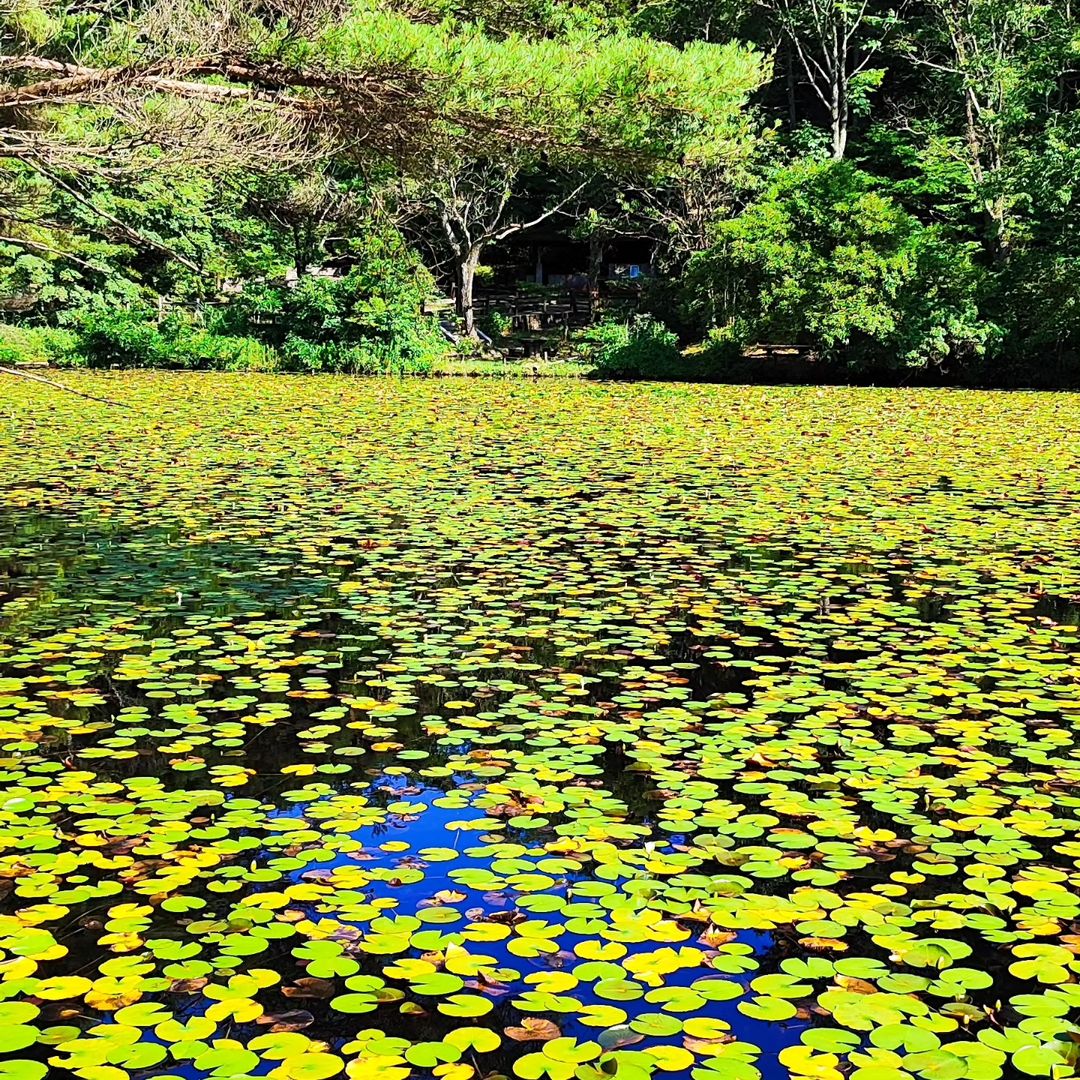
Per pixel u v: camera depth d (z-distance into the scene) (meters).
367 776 3.71
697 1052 2.24
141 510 8.48
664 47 11.11
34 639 5.20
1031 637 5.43
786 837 3.26
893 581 6.52
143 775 3.68
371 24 9.84
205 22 9.73
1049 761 3.88
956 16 25.06
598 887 2.92
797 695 4.57
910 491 9.69
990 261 25.69
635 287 32.31
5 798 3.44
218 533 7.67
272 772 3.73
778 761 3.85
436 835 3.27
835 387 21.30
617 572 6.69
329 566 6.75
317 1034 2.29
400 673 4.79
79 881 2.94
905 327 22.00
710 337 24.62
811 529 8.02
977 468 11.05
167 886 2.89
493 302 33.16
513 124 10.66
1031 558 7.14
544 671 4.85
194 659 4.92
